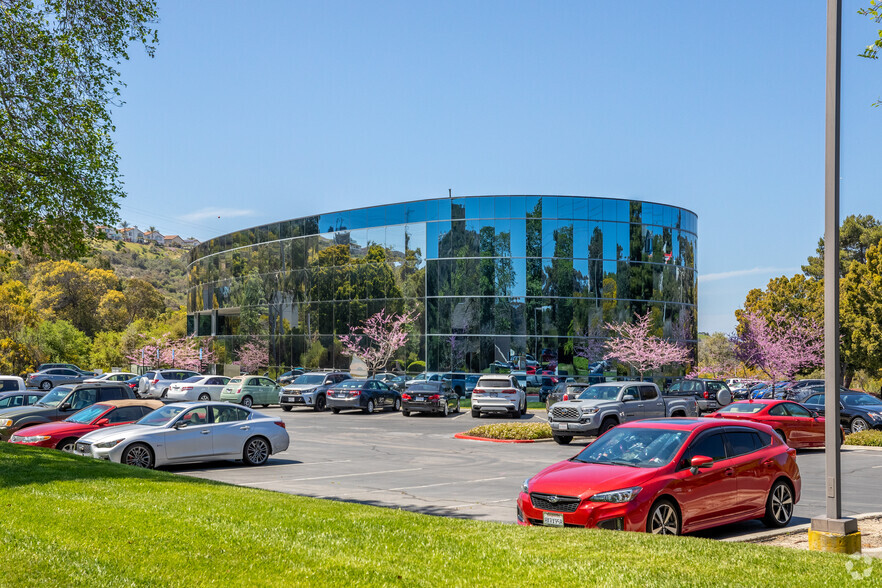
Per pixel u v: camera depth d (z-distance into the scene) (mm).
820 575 6406
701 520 9672
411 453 20703
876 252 53594
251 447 17656
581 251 43500
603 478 9297
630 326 43875
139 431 16188
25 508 9055
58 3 17828
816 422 21781
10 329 63625
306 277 52406
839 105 8414
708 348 77750
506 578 6305
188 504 9562
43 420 19688
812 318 56094
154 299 106000
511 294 43188
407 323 45906
